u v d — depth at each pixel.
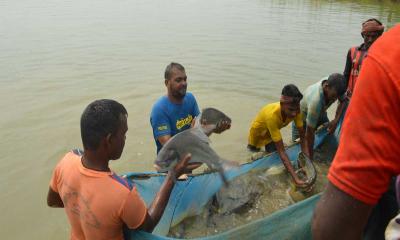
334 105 8.04
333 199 1.12
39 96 8.07
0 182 5.14
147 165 5.75
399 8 19.56
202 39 13.10
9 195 4.88
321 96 5.07
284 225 2.86
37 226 4.33
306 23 15.81
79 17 17.03
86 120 2.31
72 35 13.48
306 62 10.31
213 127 3.49
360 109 1.07
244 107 7.87
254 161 4.78
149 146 6.29
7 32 13.64
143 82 9.01
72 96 8.11
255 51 11.52
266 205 4.49
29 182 5.17
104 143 2.31
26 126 6.76
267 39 13.00
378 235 1.53
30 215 4.52
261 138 5.77
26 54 11.04
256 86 8.84
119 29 14.62
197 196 4.11
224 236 2.75
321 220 1.15
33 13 17.78
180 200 3.96
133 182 3.46
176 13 18.72
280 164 5.12
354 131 1.08
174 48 11.94
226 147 6.32
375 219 1.53
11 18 16.28
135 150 6.16
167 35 13.71
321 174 5.21
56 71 9.64
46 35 13.37
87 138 2.31
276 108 4.94
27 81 8.90
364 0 23.00
